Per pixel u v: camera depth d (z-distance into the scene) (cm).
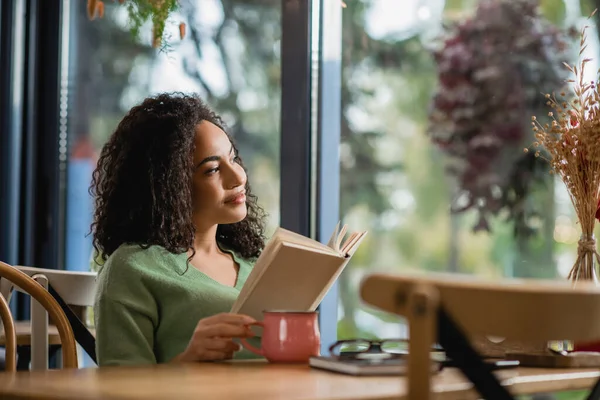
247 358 204
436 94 298
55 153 391
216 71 330
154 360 201
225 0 327
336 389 125
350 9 308
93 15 325
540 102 282
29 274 240
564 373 153
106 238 225
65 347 202
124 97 366
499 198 289
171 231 216
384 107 306
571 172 196
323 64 305
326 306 304
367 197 306
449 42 296
